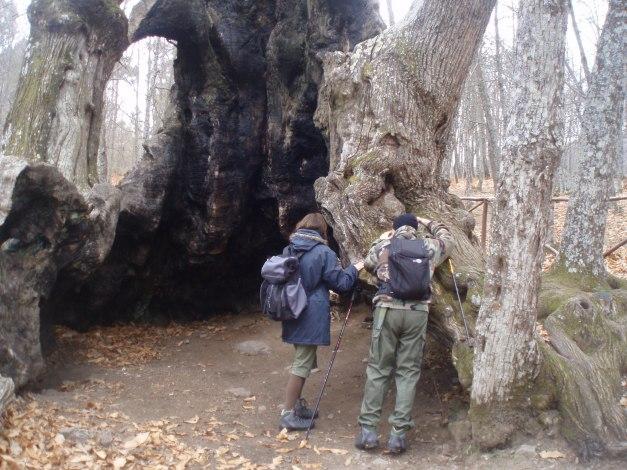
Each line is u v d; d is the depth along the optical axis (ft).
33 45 22.15
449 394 17.98
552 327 15.72
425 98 20.02
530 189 13.12
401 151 19.06
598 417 13.43
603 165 19.39
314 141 29.30
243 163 30.42
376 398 14.78
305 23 28.71
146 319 31.78
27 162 16.92
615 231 41.09
